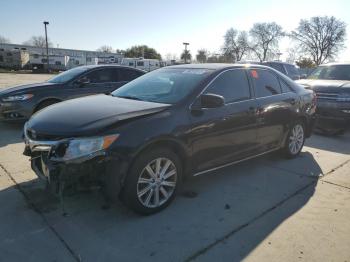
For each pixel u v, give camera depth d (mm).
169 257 2787
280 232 3225
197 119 3705
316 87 7953
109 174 3045
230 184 4383
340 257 2867
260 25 67500
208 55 69500
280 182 4516
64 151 2998
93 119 3234
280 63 13547
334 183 4547
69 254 2789
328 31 61469
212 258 2791
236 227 3291
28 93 7008
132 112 3398
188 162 3715
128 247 2904
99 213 3453
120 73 8328
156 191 3455
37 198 3738
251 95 4543
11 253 2779
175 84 4090
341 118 7516
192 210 3607
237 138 4289
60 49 78562
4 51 53500
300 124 5641
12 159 5094
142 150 3246
